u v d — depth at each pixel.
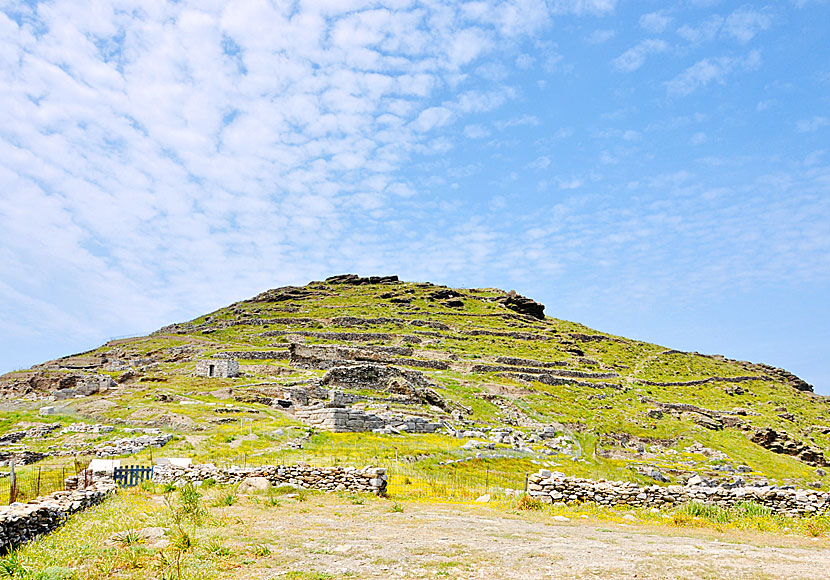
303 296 185.62
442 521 20.12
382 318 153.88
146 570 12.85
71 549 14.48
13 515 15.13
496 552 14.62
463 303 185.50
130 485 28.22
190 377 84.12
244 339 134.75
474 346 138.12
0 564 13.00
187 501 19.67
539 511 23.38
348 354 107.75
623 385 123.19
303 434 53.41
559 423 86.44
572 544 15.95
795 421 118.56
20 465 41.81
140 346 128.75
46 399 70.44
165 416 58.28
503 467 50.81
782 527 20.30
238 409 63.50
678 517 21.27
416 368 109.75
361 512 22.16
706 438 93.88
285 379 86.19
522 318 177.62
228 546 15.04
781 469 83.00
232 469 29.16
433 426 64.69
